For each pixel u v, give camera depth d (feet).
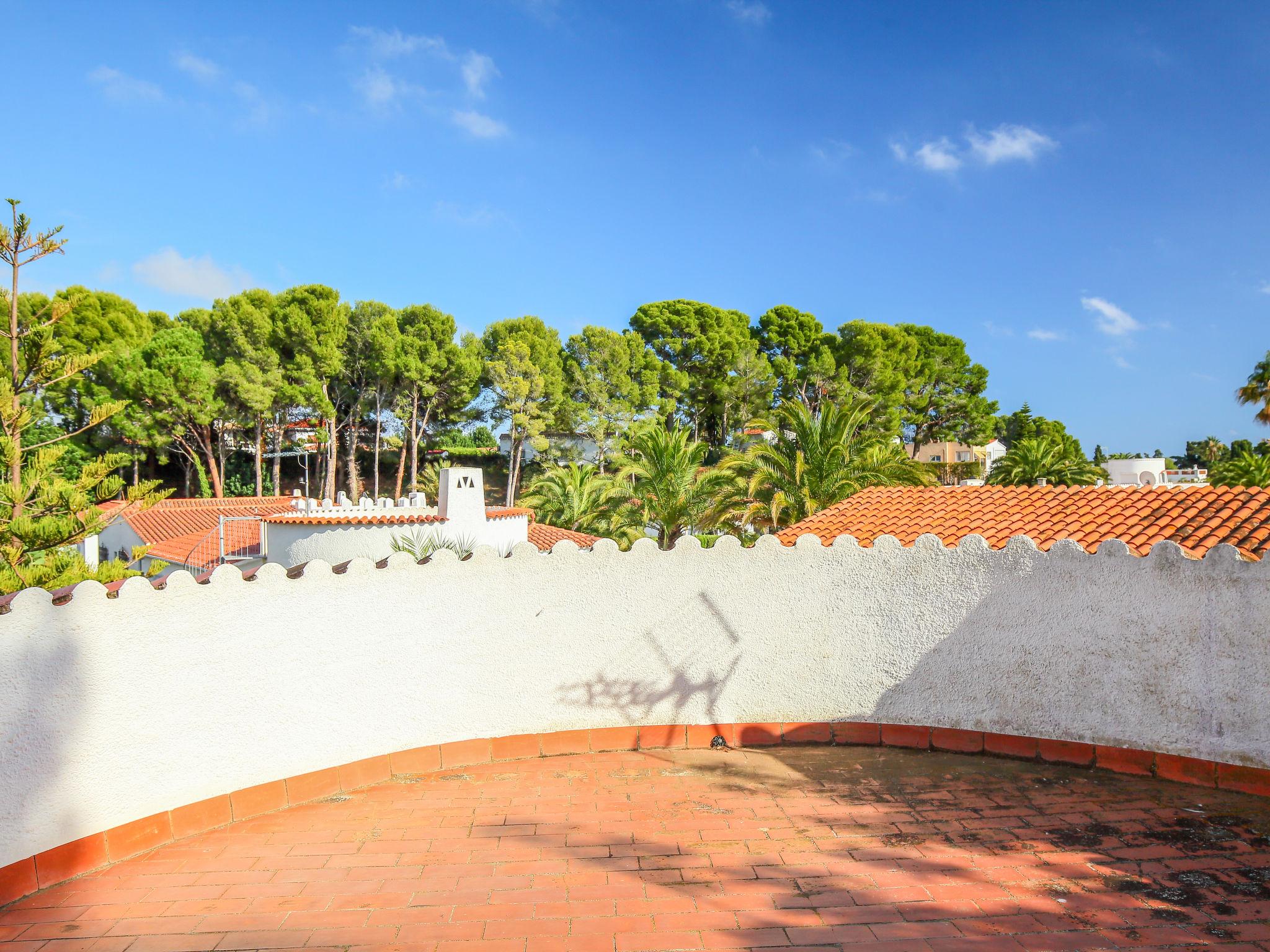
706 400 210.59
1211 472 153.69
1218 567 23.39
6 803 17.52
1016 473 146.10
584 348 186.29
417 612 25.48
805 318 220.84
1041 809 21.95
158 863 19.34
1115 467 187.83
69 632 18.84
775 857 19.25
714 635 27.81
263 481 183.52
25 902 17.44
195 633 21.25
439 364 172.14
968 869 18.44
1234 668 23.11
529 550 26.96
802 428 70.59
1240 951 14.82
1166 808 21.91
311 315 159.94
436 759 25.64
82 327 150.20
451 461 215.10
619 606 27.53
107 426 146.92
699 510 83.76
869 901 16.96
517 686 26.73
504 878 18.31
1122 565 24.79
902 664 27.35
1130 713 24.58
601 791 23.85
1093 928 15.70
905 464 72.23
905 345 222.69
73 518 49.65
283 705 22.91
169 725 20.63
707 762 26.20
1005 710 26.22
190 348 149.79
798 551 27.99
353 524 57.57
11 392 50.70
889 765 25.71
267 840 20.61
